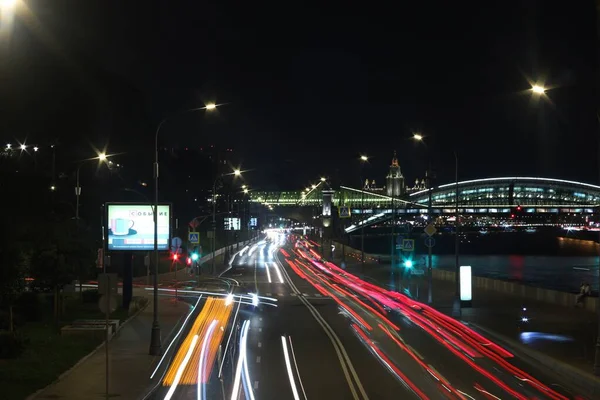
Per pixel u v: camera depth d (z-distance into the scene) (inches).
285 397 717.9
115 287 734.5
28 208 1184.2
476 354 1023.0
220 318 1513.3
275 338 1198.3
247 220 6589.6
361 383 797.2
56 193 1626.5
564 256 6776.6
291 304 1859.0
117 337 1186.0
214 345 1112.2
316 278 2945.4
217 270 3400.6
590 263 5615.2
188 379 825.5
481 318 1454.2
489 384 794.8
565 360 930.1
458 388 768.9
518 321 1396.4
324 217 6668.3
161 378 828.0
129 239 1588.3
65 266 1266.0
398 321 1461.6
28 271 1191.6
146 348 1066.1
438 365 925.8
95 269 1563.7
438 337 1209.4
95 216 2736.2
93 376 837.2
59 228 1305.4
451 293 2135.8
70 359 935.7
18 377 773.9
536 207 6939.0
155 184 1068.5
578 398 726.5
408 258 2343.8
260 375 851.4
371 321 1462.8
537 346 1064.2
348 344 1125.1
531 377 845.8
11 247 986.7
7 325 1178.6
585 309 1612.9
